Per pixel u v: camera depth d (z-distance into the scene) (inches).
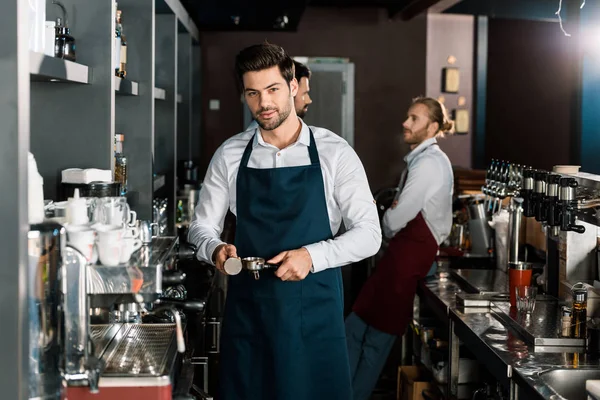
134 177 159.3
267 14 250.8
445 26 312.7
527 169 143.7
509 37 306.7
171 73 198.2
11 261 71.3
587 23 198.1
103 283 76.7
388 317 169.2
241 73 103.7
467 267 179.0
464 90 316.8
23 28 72.5
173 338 92.2
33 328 74.7
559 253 136.5
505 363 106.4
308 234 107.5
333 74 296.4
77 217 83.1
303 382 107.5
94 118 116.4
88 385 76.5
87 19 115.4
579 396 103.7
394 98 305.7
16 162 71.2
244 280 108.4
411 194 165.9
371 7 301.4
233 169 111.4
